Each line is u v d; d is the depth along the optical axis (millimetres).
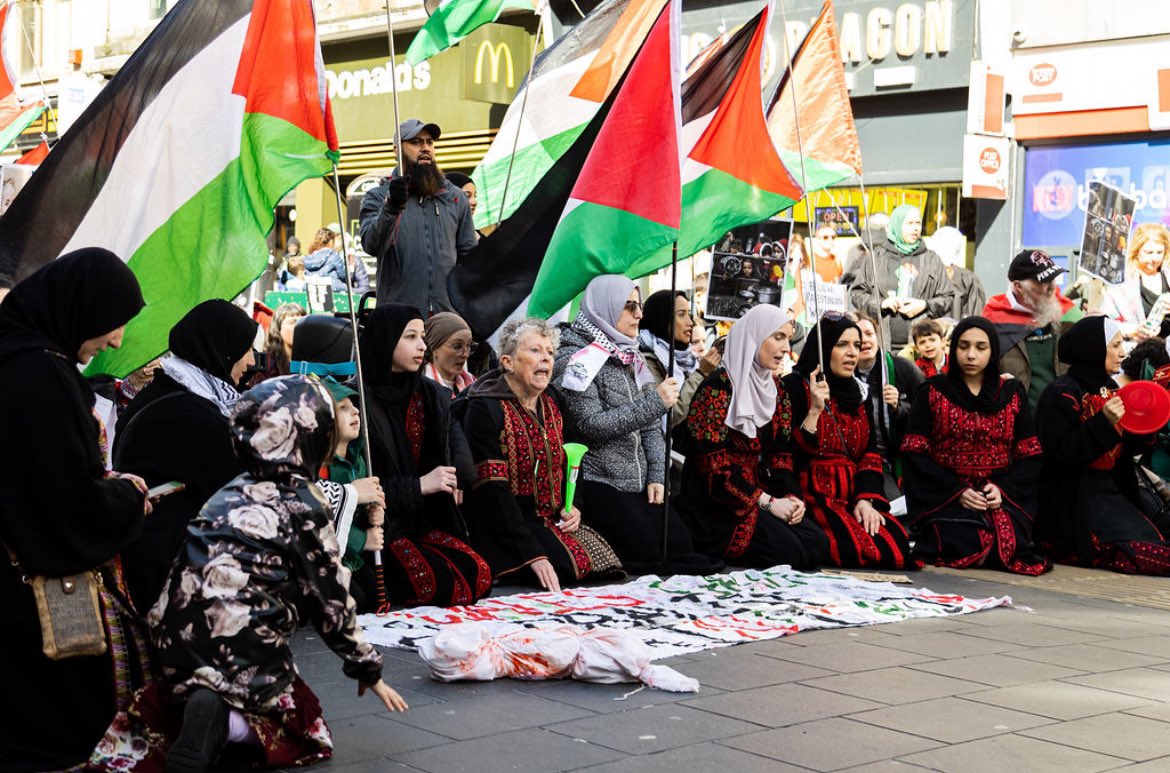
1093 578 9062
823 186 10383
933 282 13586
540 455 8047
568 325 8992
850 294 13727
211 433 5164
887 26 15758
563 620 6812
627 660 5684
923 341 11094
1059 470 9641
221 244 6523
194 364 5391
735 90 8945
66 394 4453
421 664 6008
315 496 4480
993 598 7875
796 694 5621
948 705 5508
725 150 8961
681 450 9234
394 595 7262
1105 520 9469
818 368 9141
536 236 8562
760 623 6910
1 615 4410
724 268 10305
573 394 8469
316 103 6648
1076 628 7254
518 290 8586
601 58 10805
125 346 6441
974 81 14836
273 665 4406
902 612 7395
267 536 4383
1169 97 14109
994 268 15328
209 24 6625
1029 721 5305
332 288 12523
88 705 4508
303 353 7133
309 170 6621
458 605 7262
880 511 9266
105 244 6520
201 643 4320
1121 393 9266
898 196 15938
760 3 16859
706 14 17406
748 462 8914
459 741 4871
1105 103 14523
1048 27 14820
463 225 10242
